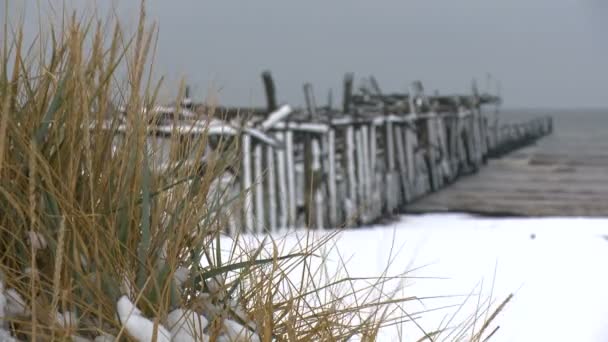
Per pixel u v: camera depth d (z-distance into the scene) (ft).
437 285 16.90
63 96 4.70
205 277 4.78
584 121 326.44
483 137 71.77
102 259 4.45
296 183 34.01
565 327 13.93
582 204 41.83
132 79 4.70
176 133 5.11
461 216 36.91
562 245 26.32
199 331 4.44
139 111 4.70
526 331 13.19
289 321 5.05
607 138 140.05
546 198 44.98
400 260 20.26
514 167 69.15
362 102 49.37
